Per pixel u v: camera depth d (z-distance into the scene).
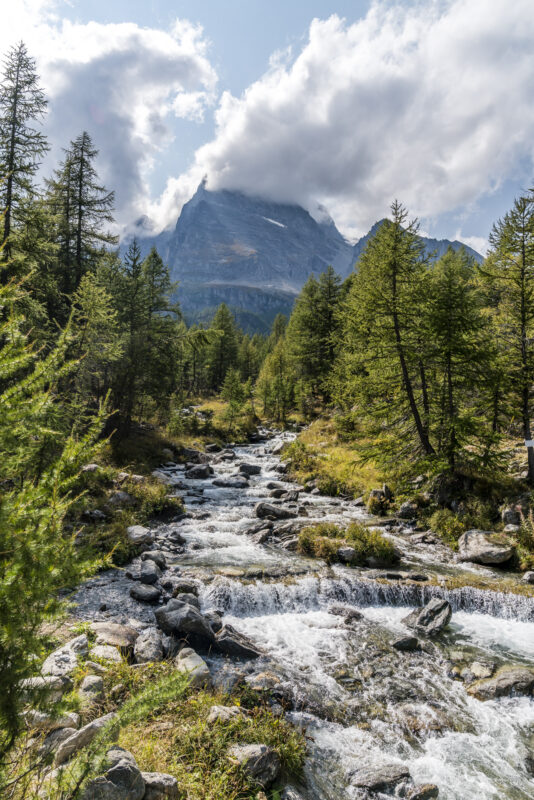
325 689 7.88
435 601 11.16
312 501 21.08
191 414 44.91
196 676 7.17
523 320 18.03
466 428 17.34
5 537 1.98
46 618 2.09
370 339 20.41
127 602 10.14
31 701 2.18
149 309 28.95
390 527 17.36
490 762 6.51
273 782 5.45
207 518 17.78
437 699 7.84
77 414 10.61
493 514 16.39
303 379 53.03
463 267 30.64
